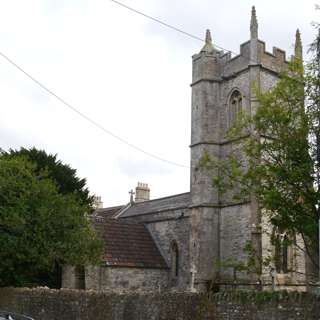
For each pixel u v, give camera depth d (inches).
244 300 608.1
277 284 1181.1
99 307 812.6
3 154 1268.5
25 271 1112.8
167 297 709.9
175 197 1700.3
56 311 901.2
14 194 1059.3
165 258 1505.9
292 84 662.5
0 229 1051.3
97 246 1103.6
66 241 1056.8
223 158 1464.1
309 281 1184.2
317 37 640.4
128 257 1421.0
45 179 1160.8
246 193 743.7
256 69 1400.1
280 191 646.5
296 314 553.0
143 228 1610.5
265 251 1237.7
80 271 1322.6
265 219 1181.7
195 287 1373.0
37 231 1041.5
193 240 1418.6
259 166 683.4
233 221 1370.6
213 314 639.1
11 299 1019.9
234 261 1261.1
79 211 1111.0
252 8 1435.8
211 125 1501.0
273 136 671.8
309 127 638.5
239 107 1454.2
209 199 1428.4
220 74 1536.7
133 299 759.7
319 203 620.4
